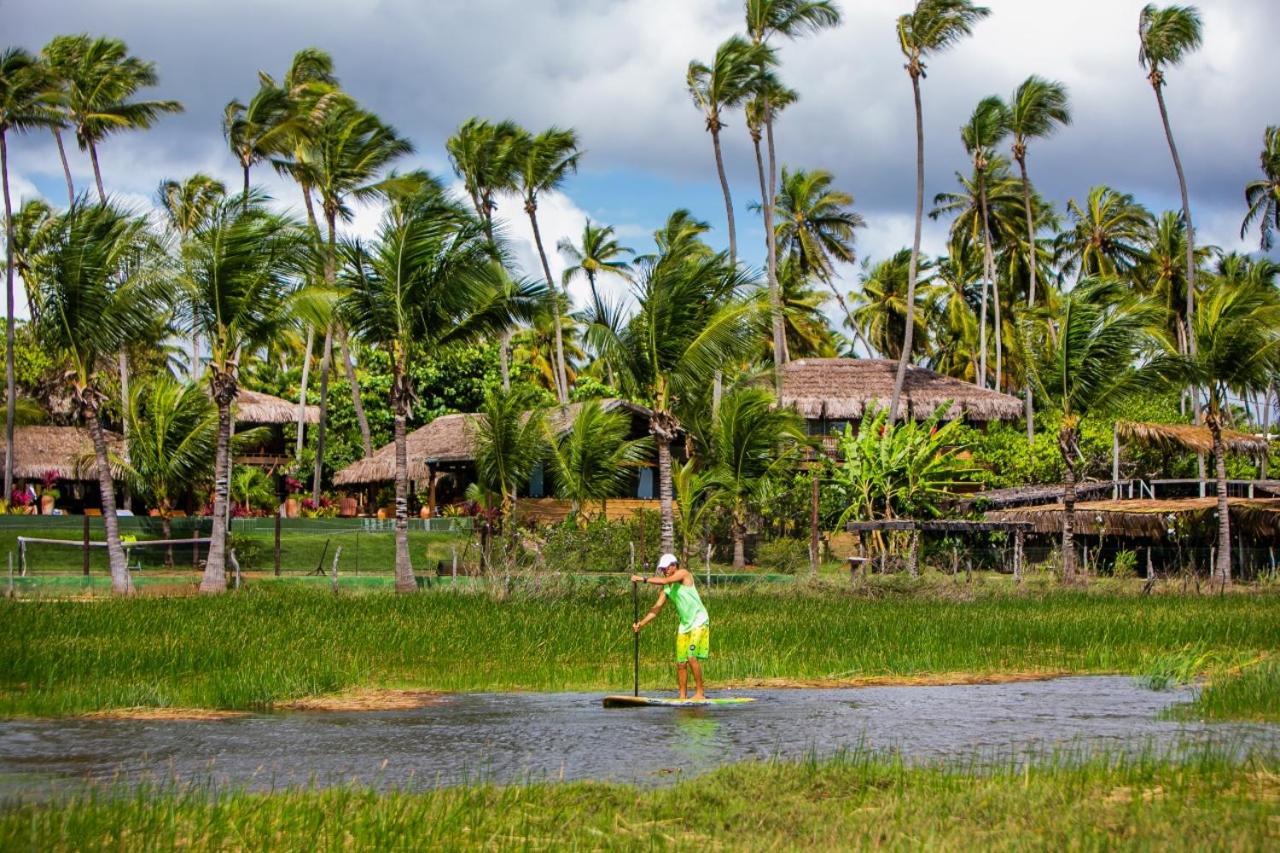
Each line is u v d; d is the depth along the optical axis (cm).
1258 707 1469
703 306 3180
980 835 838
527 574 2844
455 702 1555
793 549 4103
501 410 3772
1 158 4422
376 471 4869
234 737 1294
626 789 1002
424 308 3184
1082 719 1430
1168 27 4900
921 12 4884
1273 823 869
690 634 1592
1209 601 3025
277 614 2342
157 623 2153
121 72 4625
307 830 866
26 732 1309
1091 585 3612
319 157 4703
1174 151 5041
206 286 3059
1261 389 3759
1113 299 3722
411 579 3116
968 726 1380
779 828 880
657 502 4775
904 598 3019
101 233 2961
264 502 4844
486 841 851
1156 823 857
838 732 1341
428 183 3284
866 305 7631
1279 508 4044
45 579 3200
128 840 830
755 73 4772
